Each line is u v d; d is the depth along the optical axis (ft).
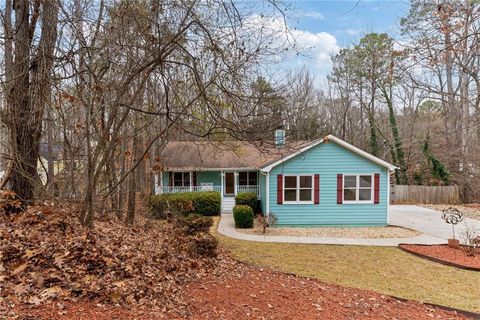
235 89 17.95
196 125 20.74
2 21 17.89
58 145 27.55
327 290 20.21
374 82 80.74
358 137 98.58
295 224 46.75
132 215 33.68
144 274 15.46
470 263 28.14
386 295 20.47
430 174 77.56
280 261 28.22
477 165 70.49
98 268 14.37
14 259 13.41
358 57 84.02
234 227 45.37
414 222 49.80
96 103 19.71
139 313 11.89
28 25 18.62
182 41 17.40
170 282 16.05
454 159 72.79
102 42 18.45
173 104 20.99
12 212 18.75
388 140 89.81
